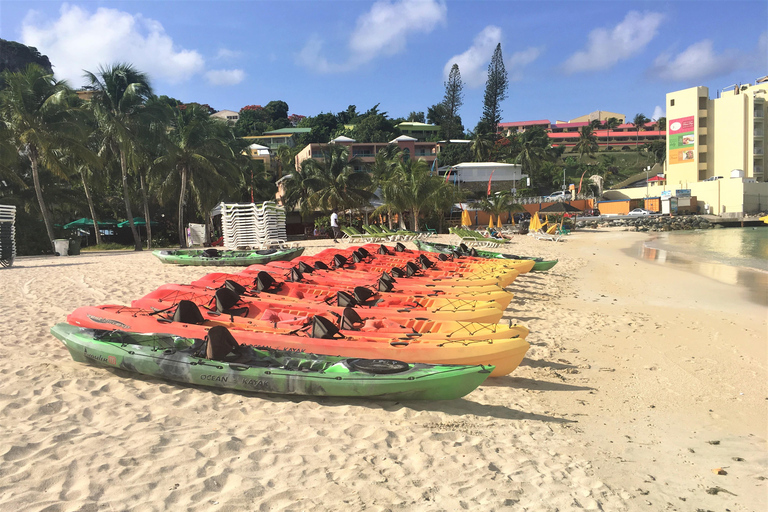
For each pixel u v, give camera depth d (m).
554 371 8.02
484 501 4.06
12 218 19.11
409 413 5.87
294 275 11.34
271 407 5.80
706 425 6.14
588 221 56.88
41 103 28.19
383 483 4.21
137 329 7.29
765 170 67.94
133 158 31.45
